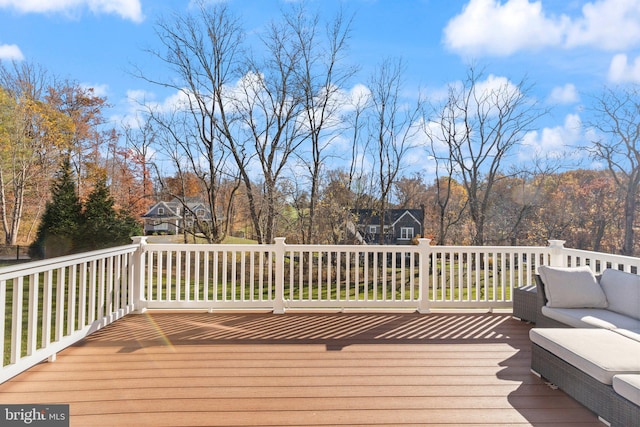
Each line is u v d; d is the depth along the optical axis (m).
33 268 3.09
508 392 2.86
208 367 3.29
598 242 13.97
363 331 4.42
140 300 5.14
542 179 15.16
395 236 16.03
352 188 15.52
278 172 14.73
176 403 2.63
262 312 5.23
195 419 2.42
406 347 3.88
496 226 15.83
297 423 2.39
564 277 4.03
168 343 3.93
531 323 4.80
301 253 5.28
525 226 15.36
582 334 3.03
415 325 4.68
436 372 3.24
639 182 13.29
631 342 2.84
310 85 14.62
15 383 2.92
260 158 14.82
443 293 5.38
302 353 3.68
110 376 3.07
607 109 13.92
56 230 15.59
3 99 17.73
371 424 2.38
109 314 4.53
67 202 16.09
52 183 17.02
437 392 2.85
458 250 5.41
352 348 3.84
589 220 14.14
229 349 3.77
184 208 15.70
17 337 2.96
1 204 18.05
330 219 14.84
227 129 14.75
